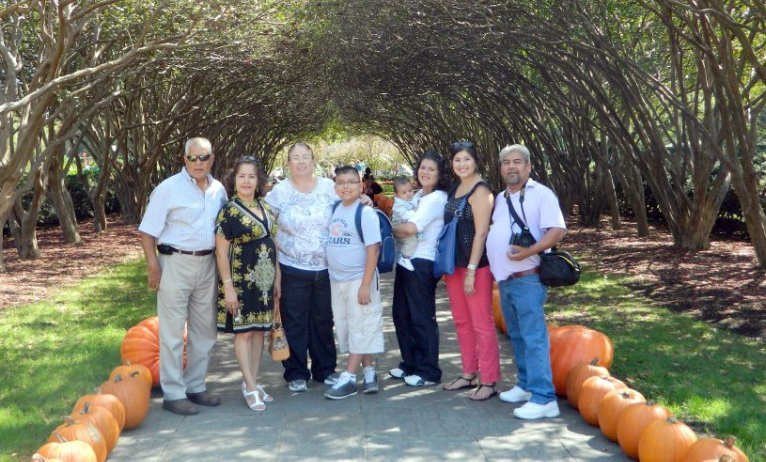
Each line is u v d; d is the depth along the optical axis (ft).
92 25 51.19
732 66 36.42
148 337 21.01
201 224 18.34
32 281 41.39
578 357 19.95
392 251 19.79
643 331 27.58
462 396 19.88
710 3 34.37
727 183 48.80
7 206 42.93
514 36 42.93
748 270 40.63
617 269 43.47
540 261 17.87
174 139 81.10
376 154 239.30
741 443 16.39
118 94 49.16
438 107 106.22
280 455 15.76
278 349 19.17
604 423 16.46
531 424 17.74
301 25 52.44
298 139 173.37
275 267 19.04
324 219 19.97
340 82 75.36
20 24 44.62
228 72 64.08
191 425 17.66
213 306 19.08
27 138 40.47
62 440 14.14
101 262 50.08
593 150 61.11
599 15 47.44
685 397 19.53
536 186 17.97
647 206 78.02
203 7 39.86
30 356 24.38
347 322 19.89
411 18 47.60
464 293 20.04
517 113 72.23
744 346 25.22
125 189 81.35
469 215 19.39
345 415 18.33
